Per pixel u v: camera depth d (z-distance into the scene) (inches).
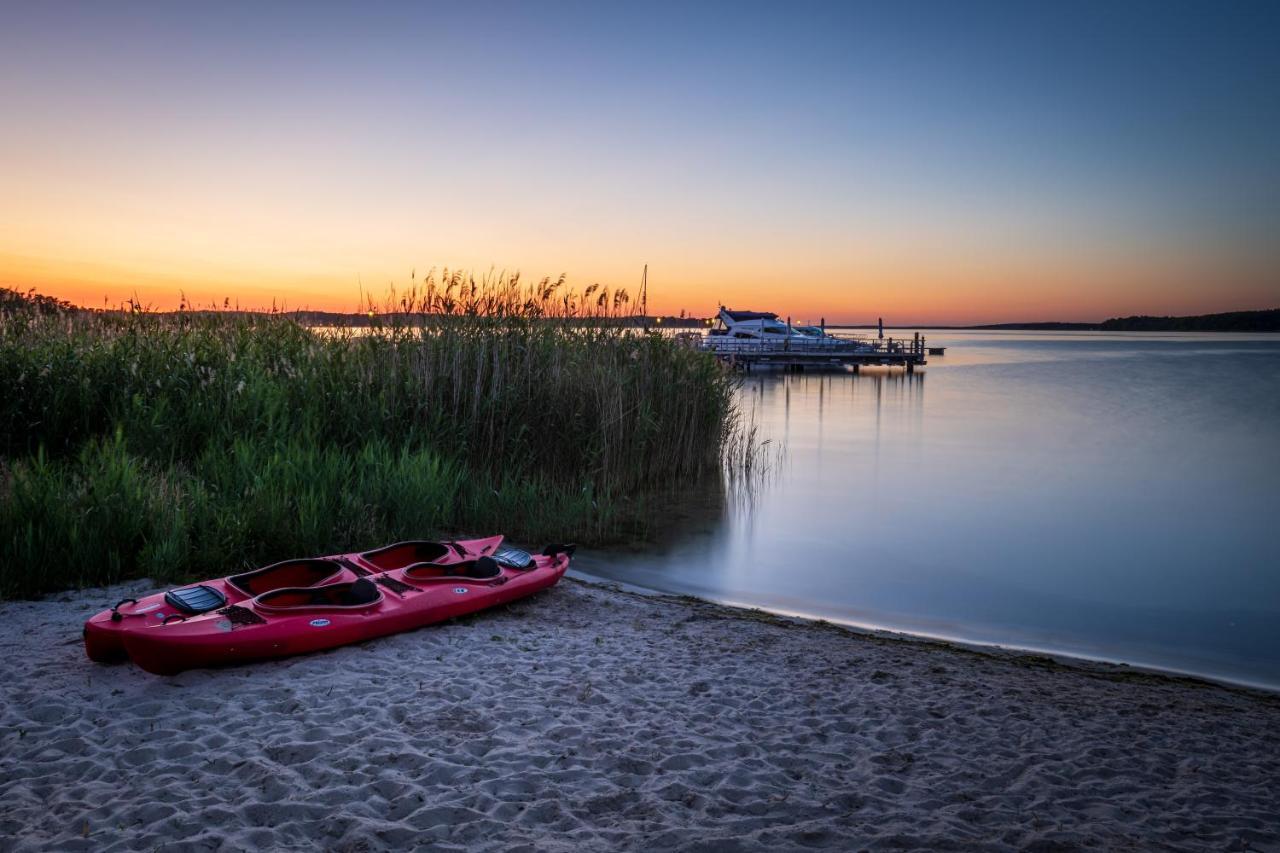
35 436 416.8
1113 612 364.8
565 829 151.0
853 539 491.8
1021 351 4490.7
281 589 250.1
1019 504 603.8
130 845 138.6
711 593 375.2
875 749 196.9
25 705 197.5
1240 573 428.8
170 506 331.6
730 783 174.2
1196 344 6437.0
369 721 196.5
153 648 211.9
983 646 310.0
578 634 282.4
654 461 599.8
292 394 464.1
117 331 514.6
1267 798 179.5
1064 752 200.4
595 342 582.9
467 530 432.1
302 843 142.3
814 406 1354.6
